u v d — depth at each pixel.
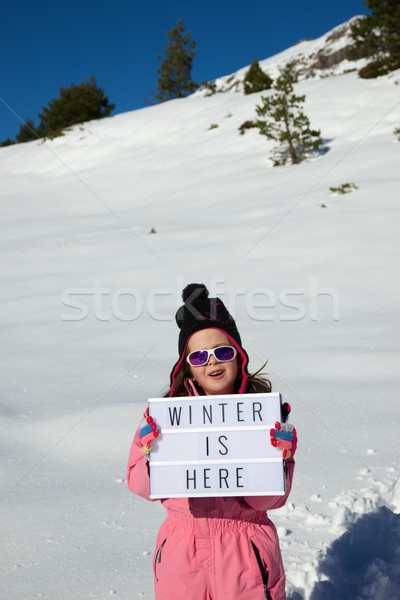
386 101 29.14
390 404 5.88
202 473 2.18
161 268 14.93
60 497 4.17
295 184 21.94
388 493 3.99
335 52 48.81
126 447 5.06
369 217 16.80
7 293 13.87
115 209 24.64
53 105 45.84
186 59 48.62
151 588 3.04
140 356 8.52
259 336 9.31
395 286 11.69
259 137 29.53
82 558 3.36
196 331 2.34
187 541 2.23
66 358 8.55
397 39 34.34
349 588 2.84
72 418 5.83
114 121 39.22
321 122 28.69
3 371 7.90
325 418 5.57
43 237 20.77
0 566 3.30
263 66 55.12
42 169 34.84
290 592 2.92
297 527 3.61
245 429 2.19
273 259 14.60
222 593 2.18
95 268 15.63
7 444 5.21
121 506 4.02
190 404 2.23
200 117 35.47
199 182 25.92
